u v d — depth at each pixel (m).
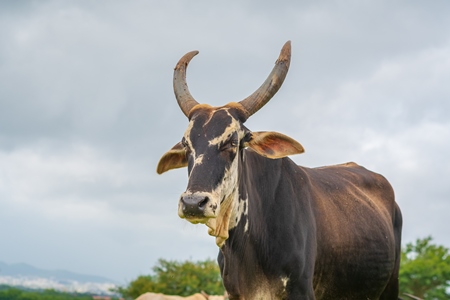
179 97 8.13
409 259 37.56
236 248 7.78
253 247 7.89
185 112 7.95
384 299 10.25
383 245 9.36
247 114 7.68
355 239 8.89
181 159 7.89
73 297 54.94
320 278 8.59
